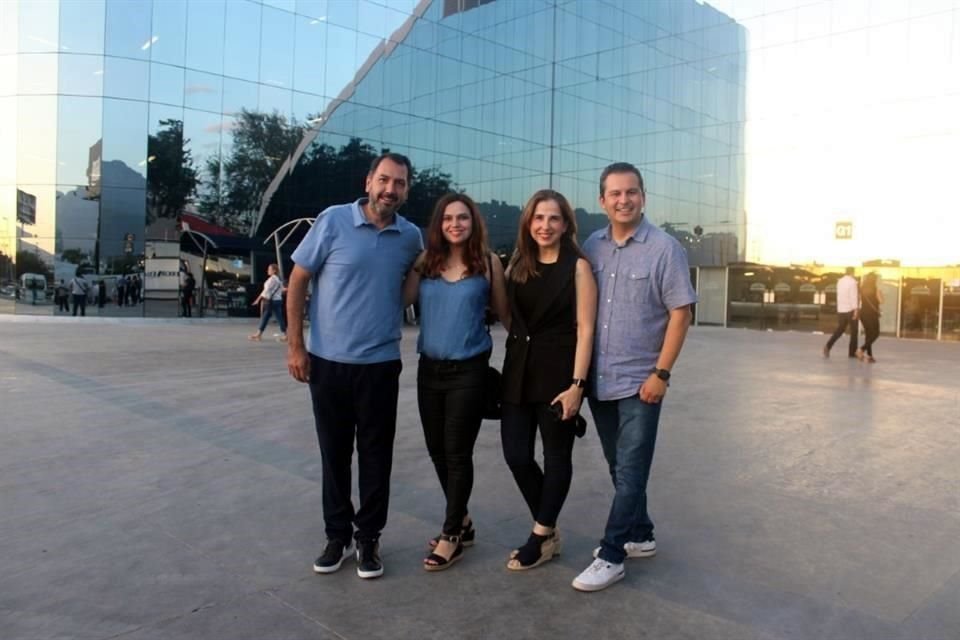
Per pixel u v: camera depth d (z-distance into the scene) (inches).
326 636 117.6
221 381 379.6
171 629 119.0
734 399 351.3
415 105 1126.4
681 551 156.3
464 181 1184.2
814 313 995.3
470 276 145.5
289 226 996.6
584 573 137.7
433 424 150.1
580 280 140.6
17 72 856.3
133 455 227.8
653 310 139.9
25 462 217.3
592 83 1254.9
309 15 1010.1
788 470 221.0
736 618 125.6
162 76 893.2
